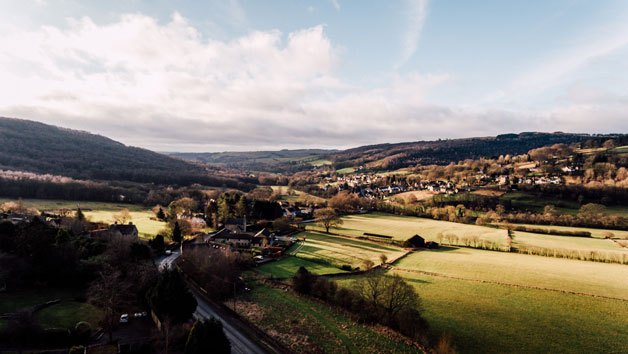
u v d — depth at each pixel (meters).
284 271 82.69
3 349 38.25
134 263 64.88
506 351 48.22
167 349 42.91
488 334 52.75
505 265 90.56
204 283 68.88
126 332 47.19
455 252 107.56
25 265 56.03
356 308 59.50
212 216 140.75
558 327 54.84
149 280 57.41
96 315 49.88
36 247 59.00
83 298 54.16
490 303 64.06
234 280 70.69
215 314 57.34
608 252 103.25
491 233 136.75
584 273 83.25
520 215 160.25
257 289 70.88
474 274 81.81
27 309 45.06
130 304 56.19
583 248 110.75
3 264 53.75
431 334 52.84
